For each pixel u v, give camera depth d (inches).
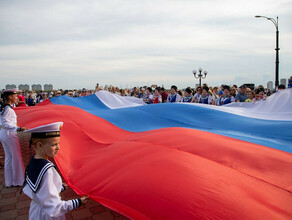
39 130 68.3
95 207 133.6
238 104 275.7
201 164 89.4
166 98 376.5
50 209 63.7
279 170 92.5
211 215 62.9
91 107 320.5
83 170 104.0
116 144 129.4
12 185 160.4
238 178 82.7
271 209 67.6
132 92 611.5
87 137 152.9
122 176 85.4
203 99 316.5
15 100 159.9
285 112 224.4
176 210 65.5
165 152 101.6
